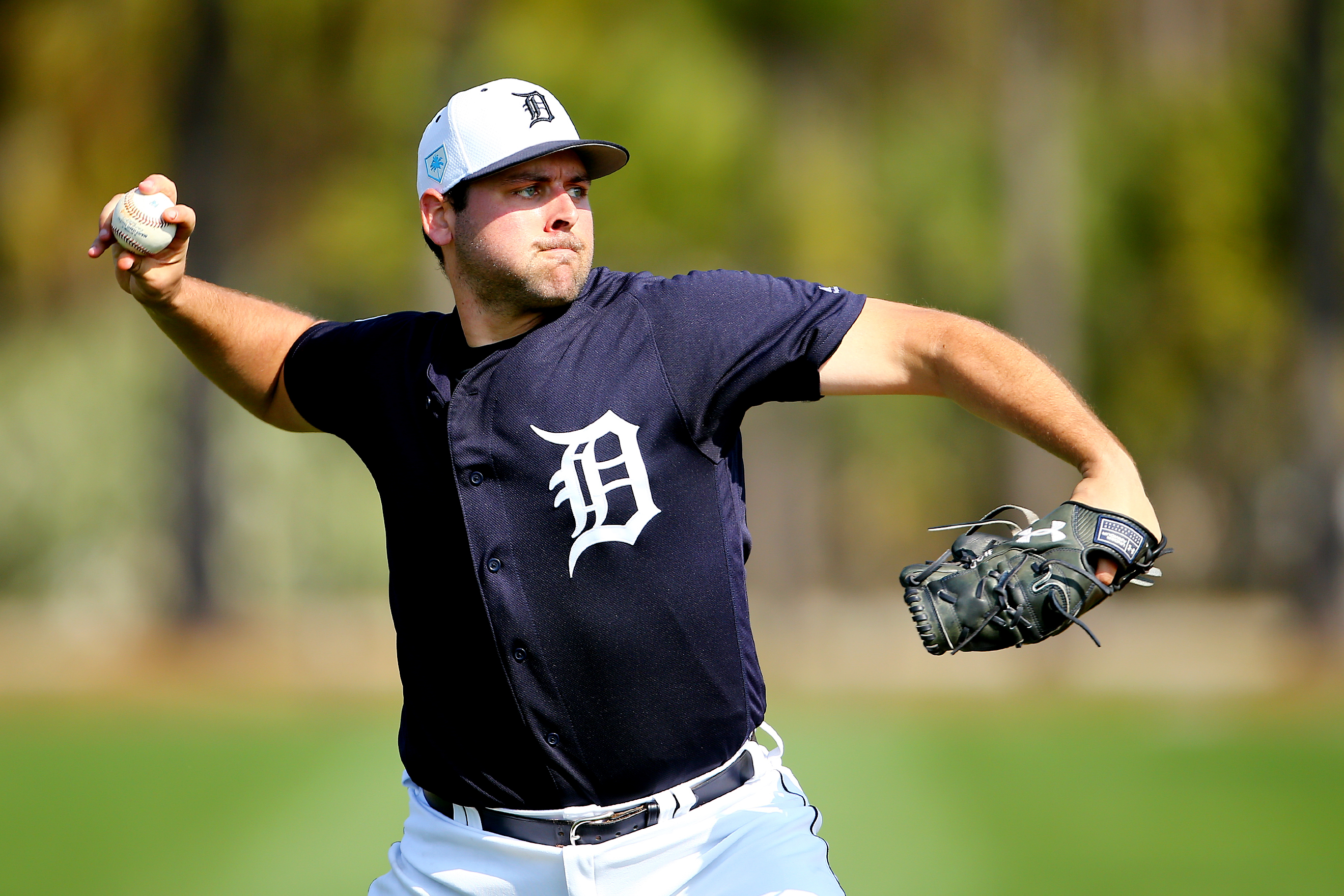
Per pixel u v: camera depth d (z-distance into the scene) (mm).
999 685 63375
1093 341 98562
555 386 10625
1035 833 29641
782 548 97312
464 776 11094
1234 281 89875
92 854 28094
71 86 75250
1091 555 9500
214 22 74312
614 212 77188
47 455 97750
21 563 97812
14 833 30391
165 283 12242
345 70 75375
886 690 62000
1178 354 98188
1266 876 25656
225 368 12672
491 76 75125
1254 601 110562
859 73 80750
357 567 100375
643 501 10531
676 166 76062
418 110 76750
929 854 27531
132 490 97812
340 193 79375
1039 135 75938
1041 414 9961
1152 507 9719
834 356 10625
